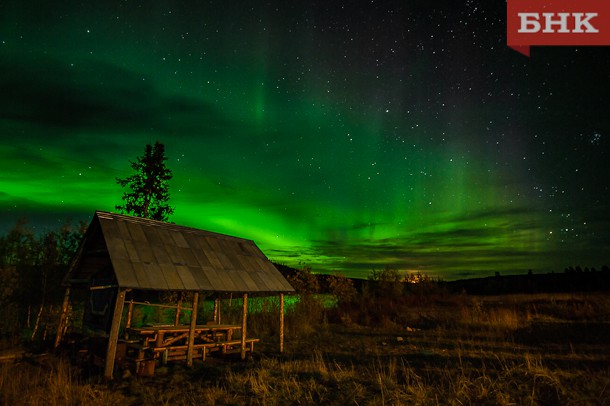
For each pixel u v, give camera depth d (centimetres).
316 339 1446
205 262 1094
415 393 668
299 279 2084
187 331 1038
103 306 923
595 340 1224
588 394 652
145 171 1912
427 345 1262
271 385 780
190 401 695
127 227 1002
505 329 1517
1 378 711
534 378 713
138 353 923
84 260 1063
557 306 2002
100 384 770
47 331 1205
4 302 1138
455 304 2519
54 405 632
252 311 1808
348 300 2394
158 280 901
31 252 1281
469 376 752
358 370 900
